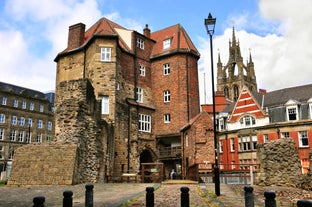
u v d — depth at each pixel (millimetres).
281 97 45375
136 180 26156
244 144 45406
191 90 38000
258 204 12594
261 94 48906
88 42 34719
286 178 20438
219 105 56500
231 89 96812
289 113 42500
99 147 23953
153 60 40125
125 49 36594
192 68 38875
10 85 79312
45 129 81875
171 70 38594
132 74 37125
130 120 34781
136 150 34375
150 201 7887
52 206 11586
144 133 36375
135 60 37844
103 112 32375
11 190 16641
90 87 23797
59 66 37438
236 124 46938
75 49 35969
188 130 32625
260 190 17766
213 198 13445
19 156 19969
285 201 14117
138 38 39438
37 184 18875
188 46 39219
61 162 19484
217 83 100125
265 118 43938
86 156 22125
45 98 83750
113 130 30766
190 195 14633
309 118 40812
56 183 18828
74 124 21188
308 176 19266
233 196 14258
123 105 34562
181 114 36844
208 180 24438
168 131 37125
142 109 36812
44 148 20125
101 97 32656
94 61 33375
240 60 97312
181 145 35000
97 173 22844
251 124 45344
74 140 20766
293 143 21203
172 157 36188
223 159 47562
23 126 77000
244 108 46688
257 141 43938
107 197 13656
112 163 29703
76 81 23109
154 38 43125
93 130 23109
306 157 39844
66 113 21594
